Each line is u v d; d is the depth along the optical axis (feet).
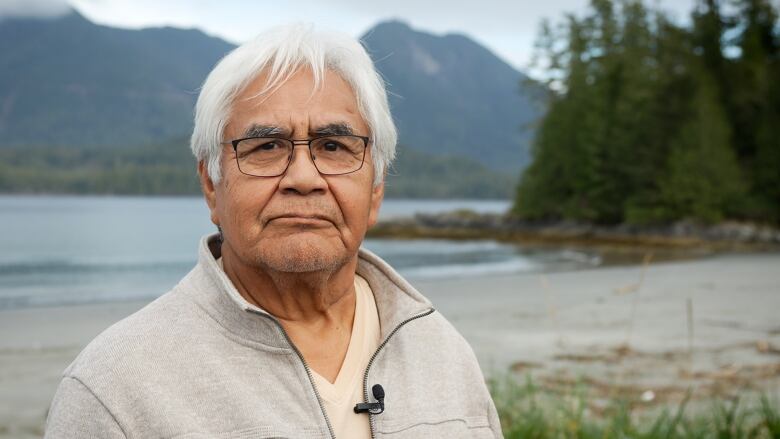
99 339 4.48
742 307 38.91
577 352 25.82
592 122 137.49
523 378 21.17
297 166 4.52
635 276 62.03
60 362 26.45
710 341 27.84
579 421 13.65
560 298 44.88
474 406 5.39
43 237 142.41
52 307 44.88
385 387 4.92
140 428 4.12
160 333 4.41
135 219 236.22
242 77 4.64
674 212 128.77
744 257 91.56
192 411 4.21
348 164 4.77
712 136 129.59
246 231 4.58
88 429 4.09
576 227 138.00
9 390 21.68
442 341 5.49
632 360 24.16
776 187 132.77
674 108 136.26
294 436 4.29
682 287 50.83
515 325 33.09
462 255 97.35
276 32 4.77
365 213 4.85
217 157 4.75
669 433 13.03
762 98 140.77
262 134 4.56
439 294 48.34
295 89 4.66
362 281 5.59
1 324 36.83
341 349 5.06
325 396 4.68
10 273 74.64
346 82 4.90
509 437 12.98
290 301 4.88
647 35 146.30
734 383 20.58
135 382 4.19
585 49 148.97
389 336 5.09
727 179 127.85
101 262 88.58
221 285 4.55
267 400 4.38
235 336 4.50
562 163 142.41
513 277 62.75
